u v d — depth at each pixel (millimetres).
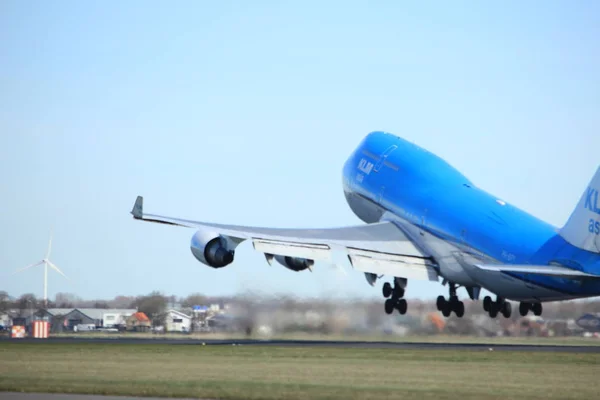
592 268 114625
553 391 76188
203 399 71938
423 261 135250
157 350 118062
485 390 76750
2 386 78312
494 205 130375
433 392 75125
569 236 117875
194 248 124500
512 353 112312
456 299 141125
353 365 97812
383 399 71250
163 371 91312
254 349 119312
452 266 132125
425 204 137875
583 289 116812
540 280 120188
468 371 91812
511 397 72500
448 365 97875
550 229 123062
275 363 100000
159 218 118875
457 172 143875
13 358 107500
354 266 129750
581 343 141125
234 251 124625
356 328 145000
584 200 116000
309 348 121062
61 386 78000
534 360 103000
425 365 97875
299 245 122875
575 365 97625
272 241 121375
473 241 128250
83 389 76125
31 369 93688
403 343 138125
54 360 104438
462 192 136125
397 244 136625
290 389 76562
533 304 139000
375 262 131500
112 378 84812
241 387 77750
